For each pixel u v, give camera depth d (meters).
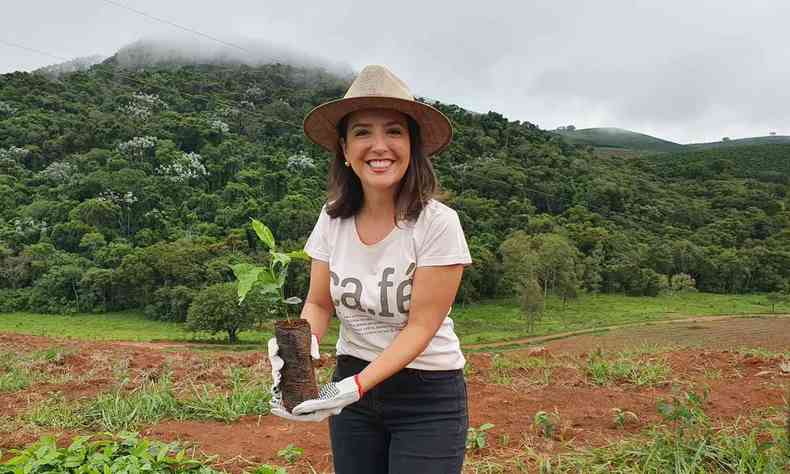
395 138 2.10
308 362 2.04
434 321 2.10
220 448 4.49
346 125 2.21
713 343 27.19
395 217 2.11
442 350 2.19
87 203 53.59
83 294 44.78
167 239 53.16
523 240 52.50
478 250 53.12
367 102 2.06
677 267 62.66
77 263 47.72
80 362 8.38
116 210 55.09
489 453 4.40
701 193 90.69
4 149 69.62
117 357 8.55
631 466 4.04
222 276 43.09
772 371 7.08
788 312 49.53
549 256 51.16
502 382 6.82
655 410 5.39
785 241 69.19
